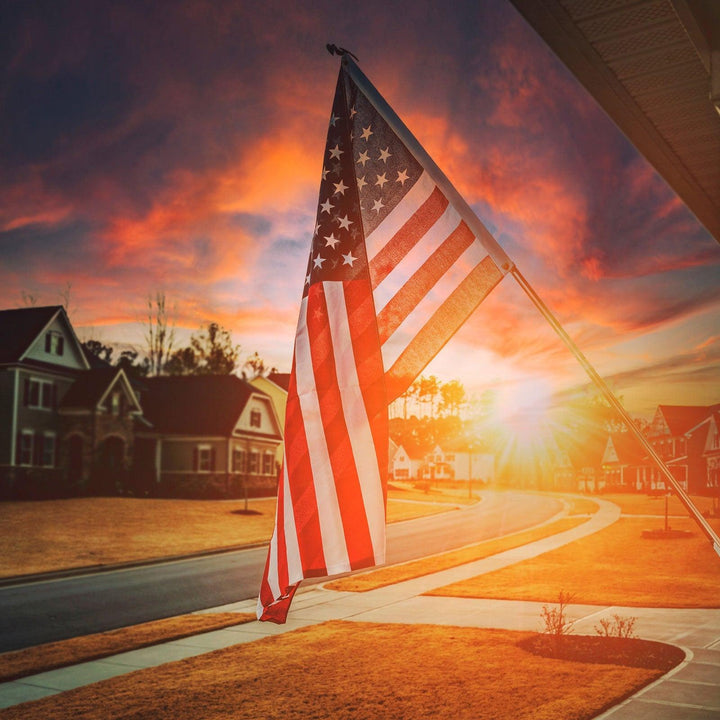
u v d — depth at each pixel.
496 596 16.11
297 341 5.37
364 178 5.49
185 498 43.94
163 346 46.06
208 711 8.09
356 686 8.81
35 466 38.09
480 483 75.75
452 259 5.38
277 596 5.10
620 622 11.11
